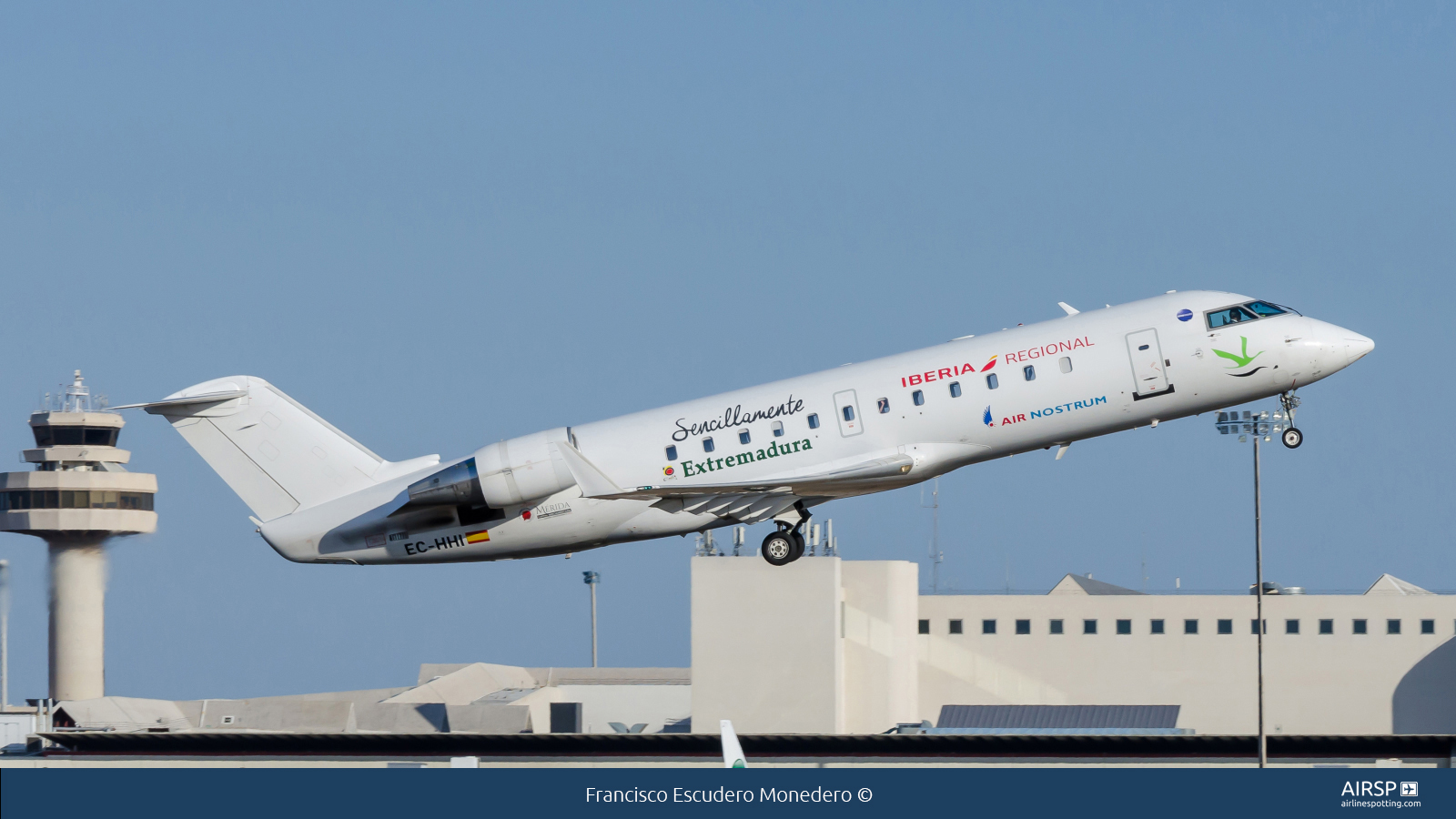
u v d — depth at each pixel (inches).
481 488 5556.1
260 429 5964.6
